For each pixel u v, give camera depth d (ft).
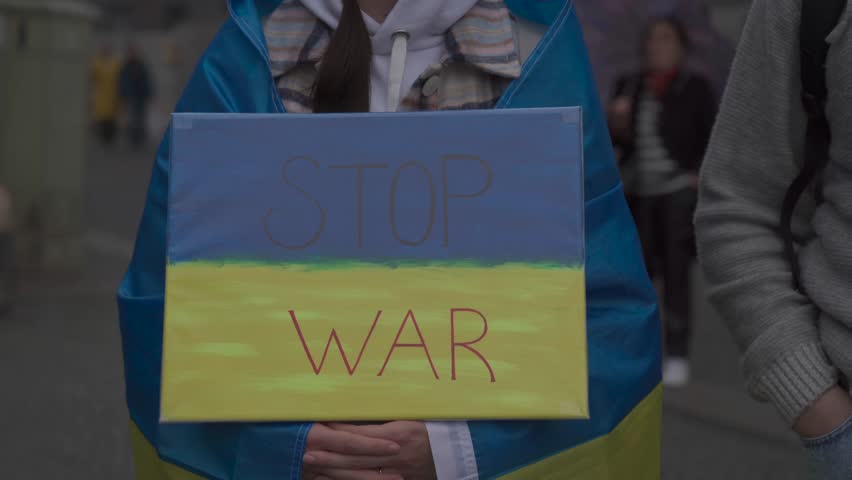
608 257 9.12
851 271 8.82
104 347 30.27
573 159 8.46
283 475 8.41
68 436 22.20
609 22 30.40
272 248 8.51
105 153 102.06
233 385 8.41
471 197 8.48
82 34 40.88
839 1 8.71
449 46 9.21
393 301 8.45
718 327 35.35
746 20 9.59
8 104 40.16
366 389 8.37
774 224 9.46
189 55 104.53
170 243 8.52
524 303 8.41
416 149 8.53
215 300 8.48
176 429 8.84
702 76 27.14
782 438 22.94
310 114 8.55
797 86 9.20
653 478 9.58
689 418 24.58
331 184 8.53
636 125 27.04
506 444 8.50
